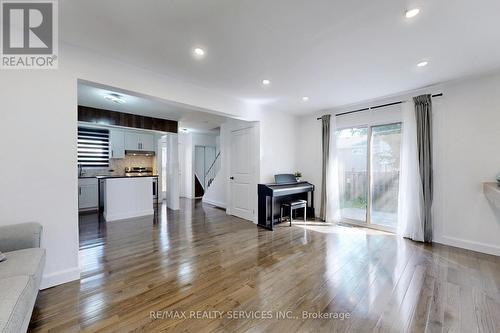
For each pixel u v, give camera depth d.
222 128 5.72
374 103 4.03
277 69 2.73
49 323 1.59
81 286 2.08
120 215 4.75
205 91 3.39
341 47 2.23
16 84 1.93
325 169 4.64
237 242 3.32
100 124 4.67
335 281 2.21
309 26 1.89
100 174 5.96
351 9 1.68
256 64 2.60
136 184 4.99
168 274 2.33
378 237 3.55
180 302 1.86
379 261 2.66
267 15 1.75
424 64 2.60
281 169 4.87
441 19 1.78
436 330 1.55
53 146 2.09
